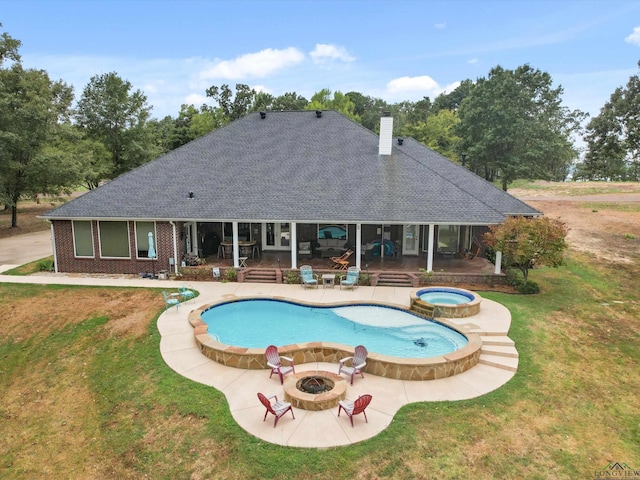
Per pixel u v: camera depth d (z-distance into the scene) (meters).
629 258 22.53
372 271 20.08
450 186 21.44
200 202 20.97
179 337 13.65
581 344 13.15
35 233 34.53
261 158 24.19
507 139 39.62
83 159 39.50
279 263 21.75
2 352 13.41
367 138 25.73
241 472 7.57
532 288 18.17
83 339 13.92
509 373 11.29
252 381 10.86
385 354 12.48
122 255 21.20
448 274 19.48
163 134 64.31
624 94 32.62
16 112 33.28
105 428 9.37
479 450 8.12
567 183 57.06
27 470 8.38
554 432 8.77
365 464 7.68
